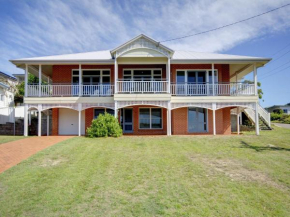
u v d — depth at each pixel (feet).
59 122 51.49
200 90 50.78
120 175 19.36
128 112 52.49
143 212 13.04
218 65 51.31
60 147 30.76
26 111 46.09
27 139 38.86
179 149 29.81
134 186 16.94
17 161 23.97
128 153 27.45
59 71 51.31
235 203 14.08
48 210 13.32
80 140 37.11
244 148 30.19
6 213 12.96
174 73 50.88
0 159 24.68
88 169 21.03
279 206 13.73
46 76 60.18
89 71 52.16
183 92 50.06
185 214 12.78
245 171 20.31
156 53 45.52
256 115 46.11
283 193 15.55
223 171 20.35
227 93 47.78
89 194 15.52
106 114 44.19
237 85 48.06
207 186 16.84
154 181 17.94
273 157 25.20
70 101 46.34
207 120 50.93
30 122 60.90
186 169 20.99
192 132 50.67
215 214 12.80
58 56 51.03
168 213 12.90
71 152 27.86
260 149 29.53
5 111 60.85
